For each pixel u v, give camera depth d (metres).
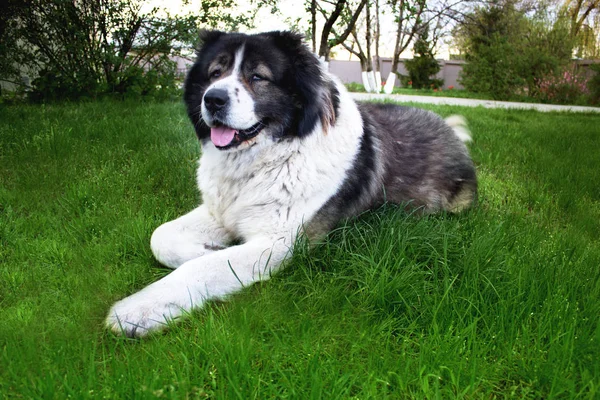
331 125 3.24
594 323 2.31
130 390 1.77
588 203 4.41
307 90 3.15
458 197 4.14
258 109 3.05
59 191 3.95
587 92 20.50
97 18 8.35
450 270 2.70
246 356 1.97
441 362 2.04
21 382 1.78
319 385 1.81
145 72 9.20
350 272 2.78
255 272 2.80
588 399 1.83
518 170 5.41
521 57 20.73
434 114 4.43
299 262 2.88
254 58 3.09
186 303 2.48
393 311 2.42
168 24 8.73
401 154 3.84
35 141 4.88
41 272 2.70
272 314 2.38
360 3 7.93
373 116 3.92
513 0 24.48
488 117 10.22
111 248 3.02
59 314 2.33
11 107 6.97
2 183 4.03
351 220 3.38
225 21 8.66
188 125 6.11
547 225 3.78
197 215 3.38
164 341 2.13
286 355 2.09
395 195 3.73
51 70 8.23
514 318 2.32
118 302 2.46
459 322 2.29
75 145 4.96
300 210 3.09
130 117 6.50
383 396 1.85
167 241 2.98
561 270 2.72
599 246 3.38
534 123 9.45
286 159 3.11
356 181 3.37
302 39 3.21
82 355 1.98
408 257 2.83
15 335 2.07
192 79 3.46
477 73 21.72
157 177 4.36
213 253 2.79
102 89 8.39
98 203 3.74
